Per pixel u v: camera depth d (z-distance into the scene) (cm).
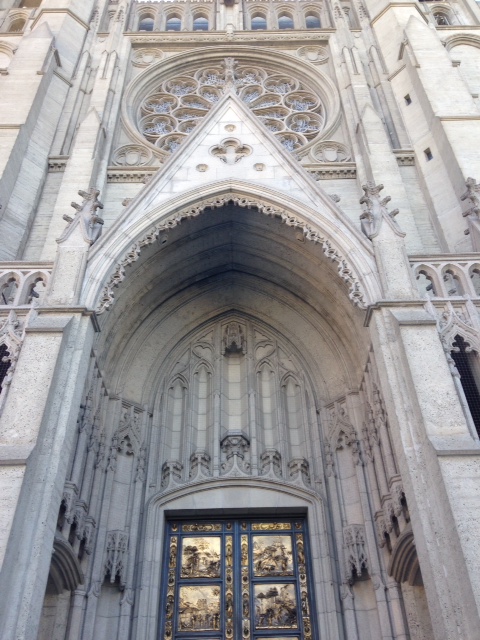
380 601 1428
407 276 1516
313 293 1894
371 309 1457
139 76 2738
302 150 2375
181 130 2567
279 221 1773
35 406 1233
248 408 1839
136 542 1566
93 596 1419
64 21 2852
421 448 1223
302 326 1953
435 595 1061
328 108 2633
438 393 1272
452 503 1100
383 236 1603
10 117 2248
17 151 2112
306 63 2809
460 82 2442
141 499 1636
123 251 1602
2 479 1109
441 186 2122
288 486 1672
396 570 1405
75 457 1445
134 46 2902
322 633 1457
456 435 1205
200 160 1848
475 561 1033
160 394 1859
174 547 1625
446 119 2242
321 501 1638
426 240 2033
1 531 1047
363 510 1559
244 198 1748
